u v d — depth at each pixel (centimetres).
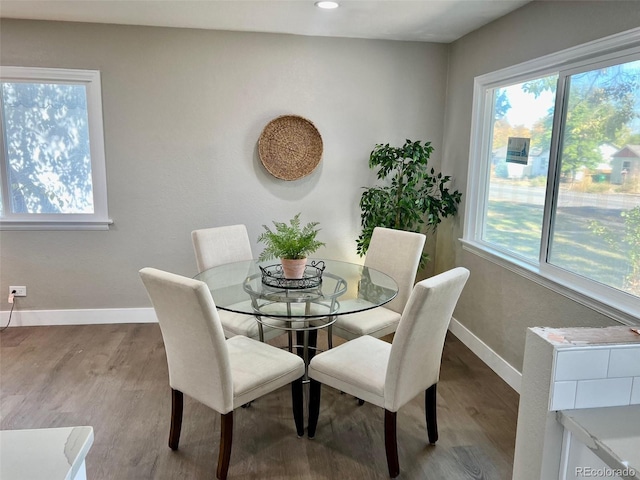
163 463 232
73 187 389
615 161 232
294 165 402
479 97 356
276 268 311
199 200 399
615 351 124
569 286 253
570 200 265
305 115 399
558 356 122
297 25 354
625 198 226
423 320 208
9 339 372
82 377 314
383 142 412
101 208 389
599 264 243
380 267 329
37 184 385
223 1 298
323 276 300
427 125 415
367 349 251
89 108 374
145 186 391
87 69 368
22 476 88
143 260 402
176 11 323
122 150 383
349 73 398
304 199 412
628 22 216
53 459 92
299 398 249
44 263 391
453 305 229
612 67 233
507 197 335
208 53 379
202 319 197
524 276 298
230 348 248
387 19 332
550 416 126
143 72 374
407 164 383
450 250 409
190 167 393
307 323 288
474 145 363
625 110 225
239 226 352
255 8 312
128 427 260
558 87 271
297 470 228
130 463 231
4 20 354
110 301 405
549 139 287
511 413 281
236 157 397
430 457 239
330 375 236
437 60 405
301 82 394
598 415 124
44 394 292
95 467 228
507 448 247
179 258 405
